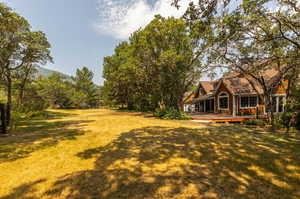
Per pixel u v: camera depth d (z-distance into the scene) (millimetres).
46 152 4871
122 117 17891
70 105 46594
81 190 2732
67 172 3453
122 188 2789
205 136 7027
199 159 4199
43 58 14531
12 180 3092
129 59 19969
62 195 2594
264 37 7816
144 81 20906
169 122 12508
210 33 7473
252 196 2520
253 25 7258
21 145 5684
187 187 2799
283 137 6758
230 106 16766
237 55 10094
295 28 7148
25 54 13289
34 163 3979
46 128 9805
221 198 2467
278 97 15500
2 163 3977
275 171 3424
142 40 16859
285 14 7129
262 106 16406
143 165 3820
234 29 6801
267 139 6387
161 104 19547
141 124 11266
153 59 17609
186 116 14992
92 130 8859
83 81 54406
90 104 53188
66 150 5074
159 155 4547
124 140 6371
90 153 4762
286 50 8680
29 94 21031
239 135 7223
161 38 16875
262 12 6484
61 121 14000
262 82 10820
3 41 10492
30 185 2898
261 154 4523
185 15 5582
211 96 20344
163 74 16109
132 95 29359
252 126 10281
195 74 17062
